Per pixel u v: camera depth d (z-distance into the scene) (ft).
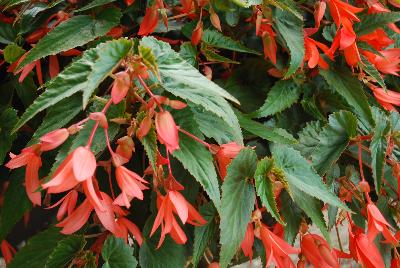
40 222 2.72
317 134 2.30
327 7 2.45
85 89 1.69
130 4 2.30
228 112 1.92
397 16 2.38
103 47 1.74
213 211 2.19
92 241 2.31
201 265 2.52
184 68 1.88
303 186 2.07
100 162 2.02
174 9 2.37
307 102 2.34
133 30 2.39
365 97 2.31
